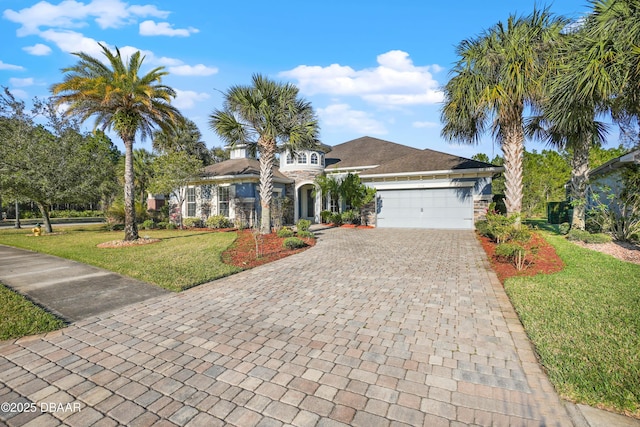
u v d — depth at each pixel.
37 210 36.44
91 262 8.59
